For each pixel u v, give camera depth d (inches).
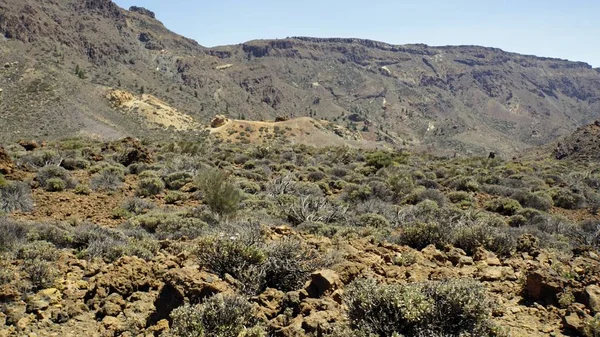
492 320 194.2
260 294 223.9
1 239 320.8
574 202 773.3
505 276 267.3
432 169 1234.6
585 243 440.8
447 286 187.8
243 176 928.9
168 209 591.8
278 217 534.0
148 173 832.9
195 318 181.8
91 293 237.1
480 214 592.4
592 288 223.9
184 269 224.4
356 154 1525.6
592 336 194.5
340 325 182.7
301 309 205.6
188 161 982.4
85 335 202.2
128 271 249.4
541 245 404.8
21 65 5064.0
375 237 389.1
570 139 2170.3
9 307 220.4
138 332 202.5
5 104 4050.2
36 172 784.3
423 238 367.6
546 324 208.8
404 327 176.7
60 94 4512.8
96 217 522.6
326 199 681.0
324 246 315.6
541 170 1269.7
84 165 906.7
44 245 312.0
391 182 839.7
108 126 4271.7
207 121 7214.6
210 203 536.4
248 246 247.3
